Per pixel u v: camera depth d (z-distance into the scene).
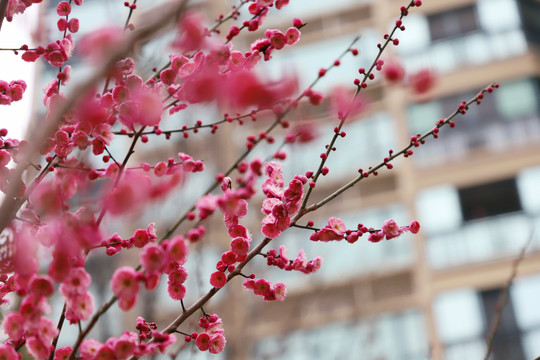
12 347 2.44
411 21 17.88
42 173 2.75
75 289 2.28
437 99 16.81
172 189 2.61
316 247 13.08
